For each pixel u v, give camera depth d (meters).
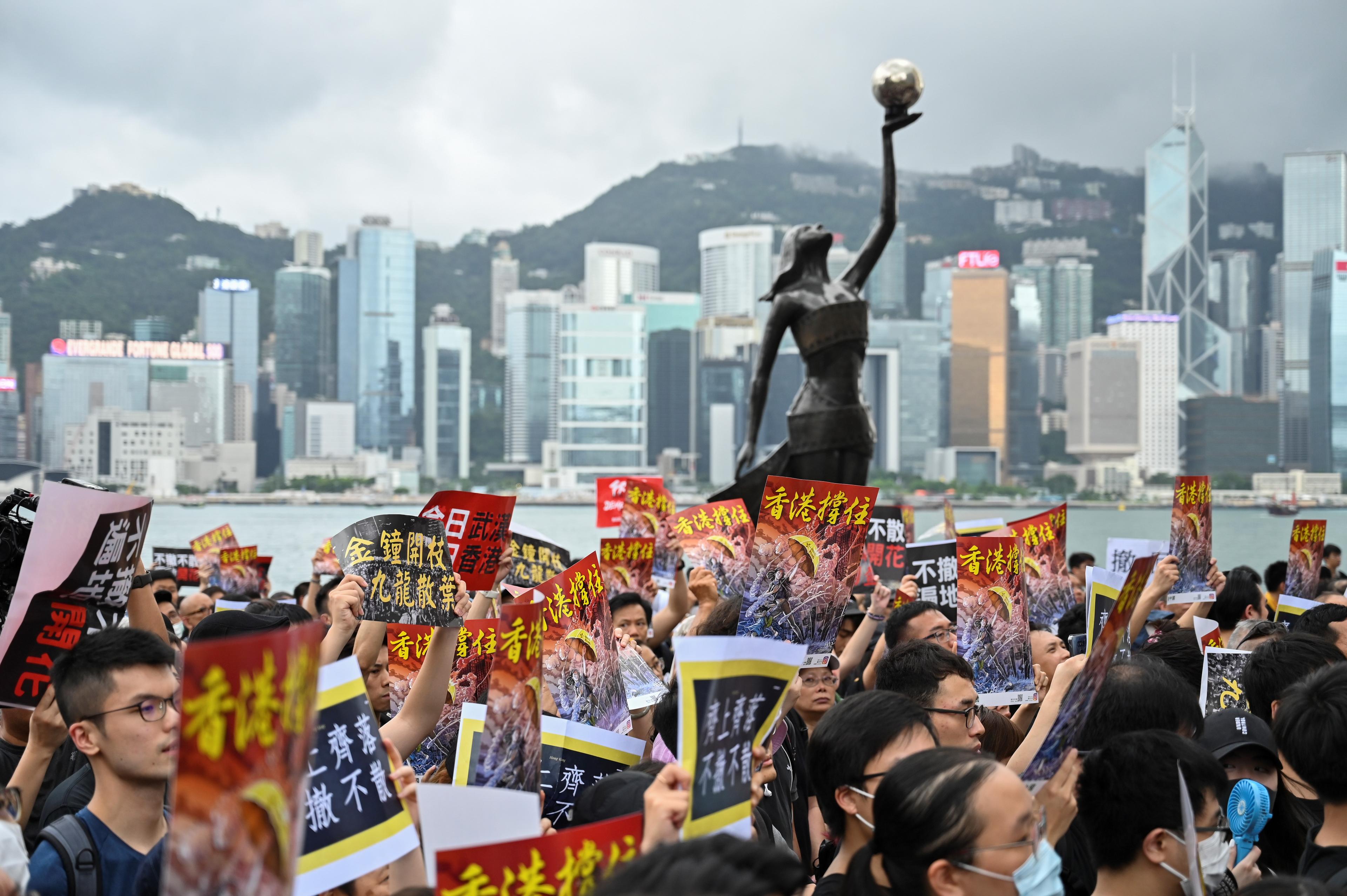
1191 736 5.27
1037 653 7.97
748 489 14.83
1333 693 4.69
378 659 6.68
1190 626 9.71
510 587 8.72
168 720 4.53
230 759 2.55
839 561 6.49
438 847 3.88
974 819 3.65
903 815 3.75
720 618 7.06
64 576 5.11
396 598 5.94
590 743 5.50
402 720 5.70
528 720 4.30
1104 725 5.22
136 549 5.34
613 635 6.31
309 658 2.77
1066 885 5.05
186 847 2.49
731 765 3.89
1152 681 5.27
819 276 14.72
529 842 3.46
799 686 6.54
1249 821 5.38
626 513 11.41
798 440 14.53
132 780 4.50
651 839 3.65
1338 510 170.50
